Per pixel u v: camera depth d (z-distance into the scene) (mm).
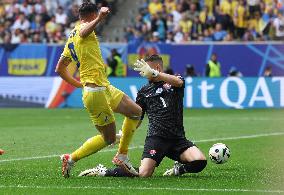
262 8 75562
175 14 77438
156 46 70000
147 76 25109
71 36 24656
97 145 24906
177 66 69812
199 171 25516
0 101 71938
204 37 74750
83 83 24594
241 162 29938
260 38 73750
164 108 25656
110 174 25219
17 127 48938
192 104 67188
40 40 79750
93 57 24391
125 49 70625
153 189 22281
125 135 24938
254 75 68688
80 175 25500
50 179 24609
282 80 65188
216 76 67250
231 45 68875
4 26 81875
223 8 76000
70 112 63469
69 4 84750
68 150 35375
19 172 26812
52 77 70875
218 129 46625
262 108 65188
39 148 36219
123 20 82562
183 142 25688
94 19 24562
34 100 71188
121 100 24938
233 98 66250
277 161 30266
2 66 72938
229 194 21406
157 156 25438
